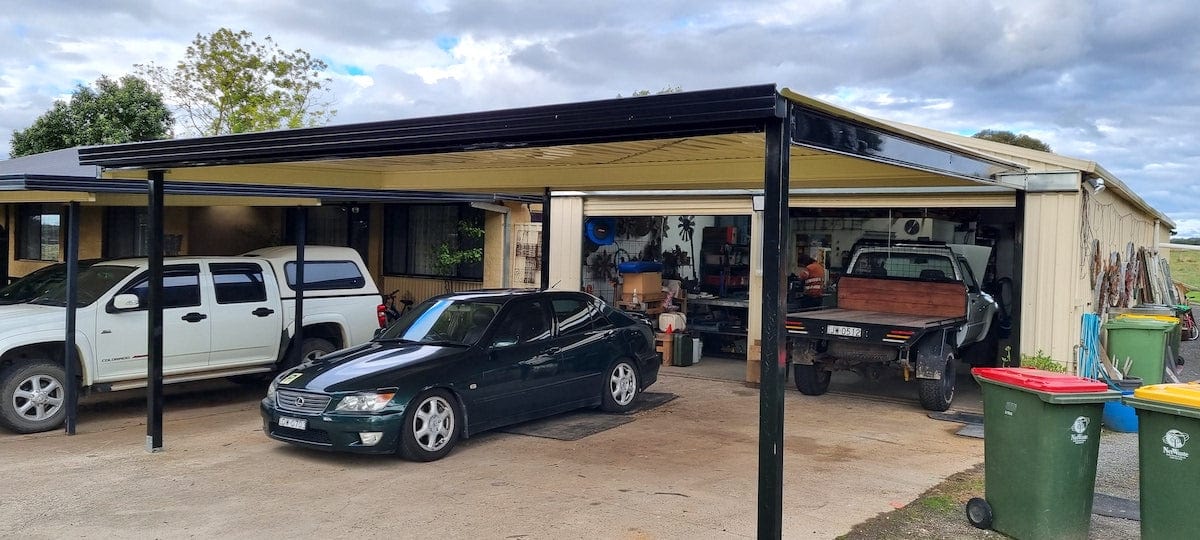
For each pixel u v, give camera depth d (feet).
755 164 28.22
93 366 29.63
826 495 20.98
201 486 22.04
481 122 18.44
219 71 91.66
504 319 27.86
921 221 49.29
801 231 53.93
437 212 51.88
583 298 31.40
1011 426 17.76
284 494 21.26
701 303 48.49
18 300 32.14
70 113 83.87
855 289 37.73
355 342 37.52
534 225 48.14
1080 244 33.27
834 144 18.21
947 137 34.47
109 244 51.98
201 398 35.60
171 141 24.13
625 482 22.17
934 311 35.24
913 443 27.09
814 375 35.83
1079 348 33.09
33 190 27.96
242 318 33.58
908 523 18.83
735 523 18.76
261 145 22.21
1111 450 26.50
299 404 24.49
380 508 20.03
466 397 25.67
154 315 26.04
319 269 37.17
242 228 54.03
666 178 29.78
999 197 34.99
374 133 20.18
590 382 30.35
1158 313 44.47
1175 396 15.48
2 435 28.50
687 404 33.76
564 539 17.79
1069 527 17.20
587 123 16.72
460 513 19.60
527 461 24.47
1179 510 15.51
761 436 15.11
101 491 21.61
